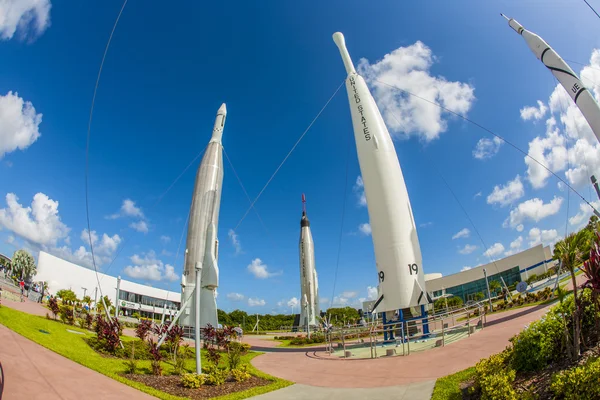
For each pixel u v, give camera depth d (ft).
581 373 23.81
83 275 252.62
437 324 107.65
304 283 262.26
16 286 168.04
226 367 62.85
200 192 151.02
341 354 79.66
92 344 66.95
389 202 93.97
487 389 28.68
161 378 52.24
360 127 102.37
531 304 105.91
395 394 40.98
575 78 82.89
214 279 133.39
